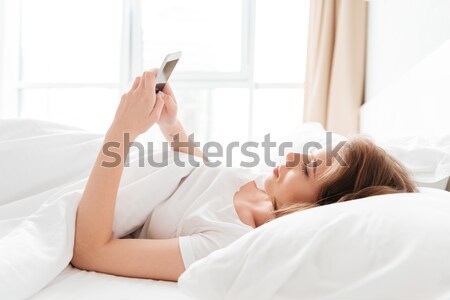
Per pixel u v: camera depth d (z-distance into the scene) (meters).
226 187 0.92
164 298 0.65
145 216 0.89
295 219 0.57
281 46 3.04
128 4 3.16
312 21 2.65
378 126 1.89
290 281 0.50
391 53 1.78
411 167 1.02
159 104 0.81
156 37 3.23
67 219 0.76
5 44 3.24
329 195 0.82
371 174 0.82
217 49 3.16
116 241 0.77
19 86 3.41
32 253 0.67
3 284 0.59
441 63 1.11
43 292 0.67
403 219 0.51
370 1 2.36
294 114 3.08
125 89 3.19
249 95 3.05
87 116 3.41
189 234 0.84
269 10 3.02
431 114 1.19
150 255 0.74
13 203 0.95
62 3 3.35
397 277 0.44
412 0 1.44
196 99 3.30
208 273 0.54
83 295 0.65
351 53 2.49
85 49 3.35
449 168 0.96
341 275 0.48
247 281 0.52
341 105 2.53
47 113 3.47
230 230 0.79
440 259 0.44
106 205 0.75
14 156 1.03
